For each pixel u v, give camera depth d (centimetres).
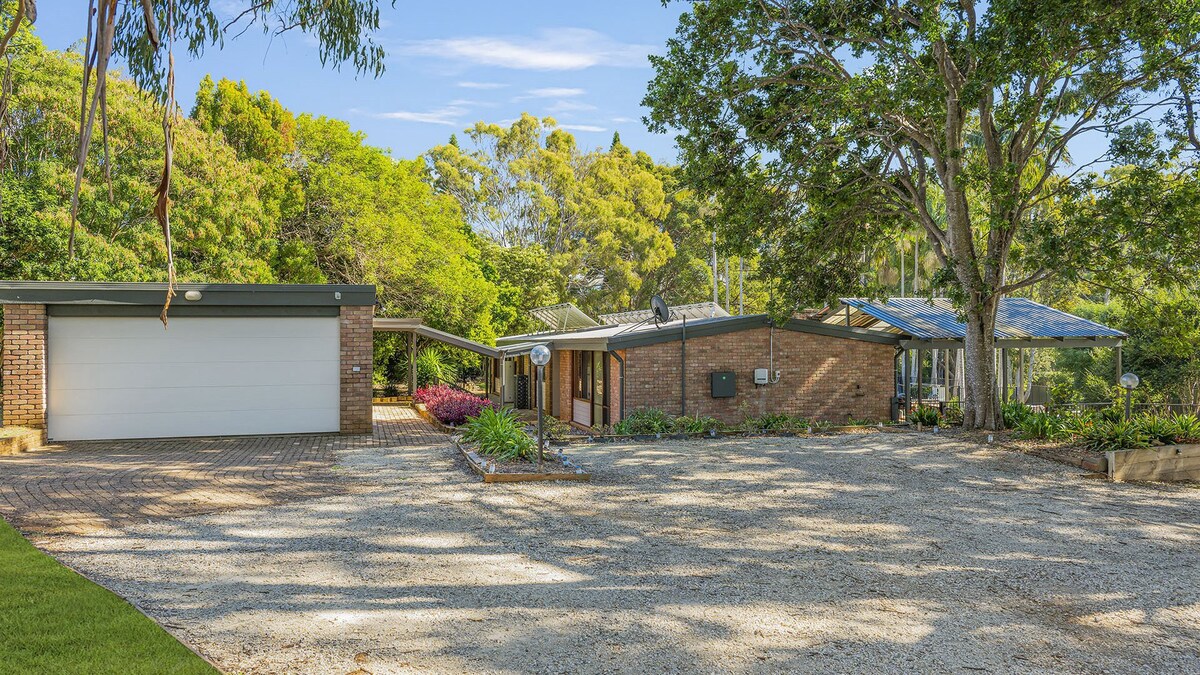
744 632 601
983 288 1873
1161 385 3359
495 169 5941
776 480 1287
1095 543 915
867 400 2108
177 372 1691
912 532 951
